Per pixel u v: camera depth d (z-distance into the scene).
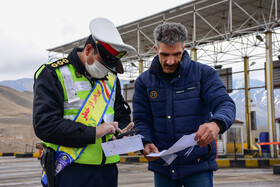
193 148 2.31
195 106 2.34
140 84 2.57
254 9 14.67
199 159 2.32
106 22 2.00
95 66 1.93
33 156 19.67
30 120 46.94
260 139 15.06
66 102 1.93
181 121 2.34
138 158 14.91
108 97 2.10
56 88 1.88
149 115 2.56
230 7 13.22
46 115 1.80
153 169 2.49
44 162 1.89
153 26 16.70
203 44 19.50
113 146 1.89
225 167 11.82
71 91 1.93
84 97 1.96
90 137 1.82
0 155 22.14
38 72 1.94
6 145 29.28
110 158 2.03
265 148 14.79
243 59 17.91
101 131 1.86
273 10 14.82
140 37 18.70
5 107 67.00
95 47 1.91
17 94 87.25
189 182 2.37
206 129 1.95
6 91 85.12
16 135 32.84
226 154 17.31
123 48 1.92
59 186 1.87
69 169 1.88
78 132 1.81
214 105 2.25
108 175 2.03
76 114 1.93
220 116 2.04
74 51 2.01
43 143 2.00
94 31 1.90
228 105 2.18
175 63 2.27
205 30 17.58
